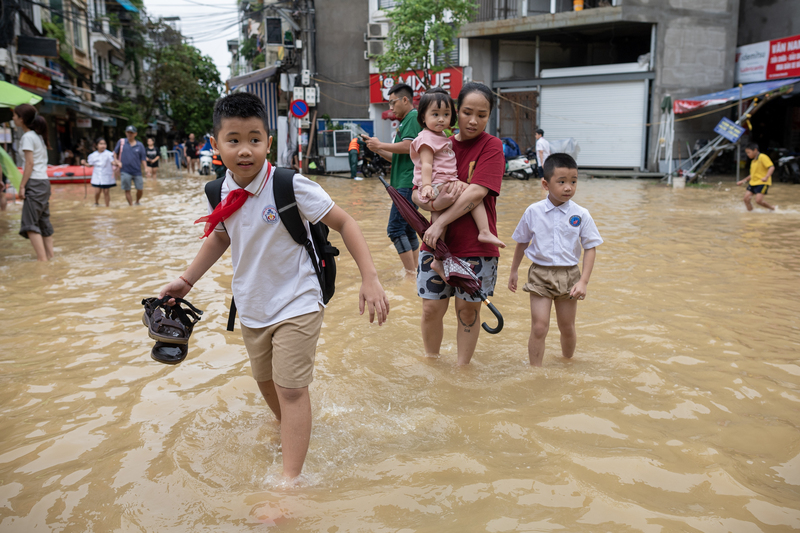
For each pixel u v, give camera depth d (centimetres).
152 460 257
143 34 4062
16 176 664
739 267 634
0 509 224
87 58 3055
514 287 380
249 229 240
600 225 941
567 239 352
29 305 500
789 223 962
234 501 225
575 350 390
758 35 2222
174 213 1134
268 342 251
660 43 2045
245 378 343
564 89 2225
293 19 2333
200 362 372
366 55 2428
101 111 3044
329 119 2361
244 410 305
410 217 353
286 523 211
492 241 337
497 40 2303
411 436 276
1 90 982
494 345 404
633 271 615
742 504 219
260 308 247
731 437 274
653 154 2103
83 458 260
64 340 413
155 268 636
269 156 2389
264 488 235
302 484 237
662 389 327
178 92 4153
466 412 298
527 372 351
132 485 238
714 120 2148
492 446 264
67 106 2314
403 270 616
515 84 2294
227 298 514
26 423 292
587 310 477
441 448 264
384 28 2391
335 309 484
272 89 2322
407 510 217
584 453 254
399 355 381
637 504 218
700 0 2056
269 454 262
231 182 245
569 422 283
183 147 3017
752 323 445
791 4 2119
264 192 238
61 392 328
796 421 290
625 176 2070
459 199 335
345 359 375
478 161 339
